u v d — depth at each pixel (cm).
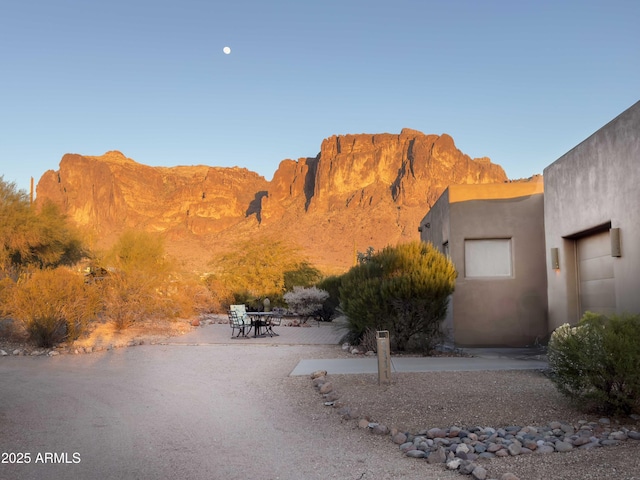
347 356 1153
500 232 1302
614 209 894
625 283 862
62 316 1350
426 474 455
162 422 633
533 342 1273
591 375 600
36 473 457
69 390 823
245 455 509
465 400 682
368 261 1455
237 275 2941
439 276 1170
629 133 846
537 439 530
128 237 2255
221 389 834
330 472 462
